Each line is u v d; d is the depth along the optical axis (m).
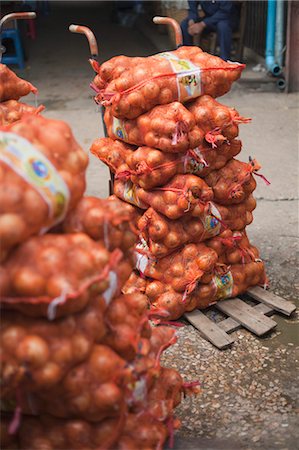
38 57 10.94
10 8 9.68
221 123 3.18
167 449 2.50
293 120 7.03
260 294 3.66
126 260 2.27
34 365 1.85
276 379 3.04
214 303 3.59
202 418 2.76
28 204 1.86
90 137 6.72
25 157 1.92
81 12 15.23
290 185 5.27
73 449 2.04
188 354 3.24
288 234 4.49
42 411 2.05
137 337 2.17
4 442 2.13
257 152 6.06
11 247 1.88
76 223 2.08
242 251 3.62
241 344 3.32
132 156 3.23
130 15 13.18
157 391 2.32
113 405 1.96
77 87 8.91
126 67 3.27
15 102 3.34
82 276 1.88
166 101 3.13
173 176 3.22
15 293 1.86
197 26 8.40
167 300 3.38
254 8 9.20
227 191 3.39
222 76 3.24
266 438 2.60
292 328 3.46
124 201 3.54
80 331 1.96
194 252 3.37
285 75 8.12
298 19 7.68
